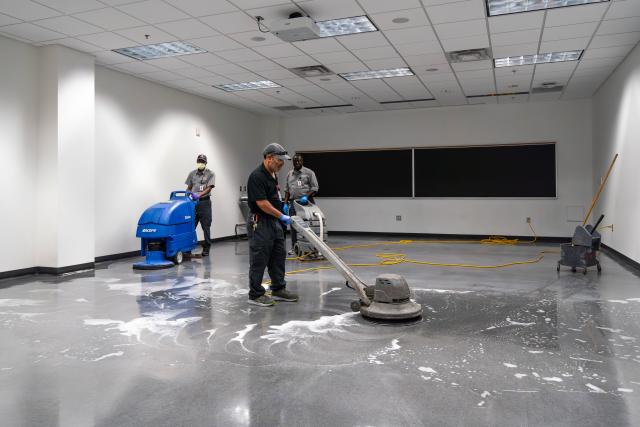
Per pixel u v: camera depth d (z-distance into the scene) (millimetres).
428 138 10891
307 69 7484
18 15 5117
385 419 2092
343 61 7027
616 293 4676
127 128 7629
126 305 4305
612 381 2504
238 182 10711
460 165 10680
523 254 7855
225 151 10227
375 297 3758
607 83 8141
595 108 9328
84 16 5168
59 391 2434
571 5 4965
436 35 5887
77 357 2945
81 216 6355
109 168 7289
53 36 5770
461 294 4676
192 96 9195
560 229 10000
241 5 4934
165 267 6453
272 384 2496
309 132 11859
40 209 6137
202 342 3227
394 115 11133
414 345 3131
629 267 6340
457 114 10656
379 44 6230
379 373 2641
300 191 7547
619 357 2869
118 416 2148
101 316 3920
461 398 2305
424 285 5141
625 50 6480
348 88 8812
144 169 7973
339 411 2174
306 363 2809
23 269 5988
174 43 6195
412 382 2508
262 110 10992
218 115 9992
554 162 10031
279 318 3838
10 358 2934
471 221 10617
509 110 10297
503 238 10352
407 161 11078
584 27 5586
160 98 8352
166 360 2879
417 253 8031
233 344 3178
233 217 10500
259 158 11578
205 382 2531
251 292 4328
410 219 11086
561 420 2068
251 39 6008
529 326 3555
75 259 6270
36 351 3061
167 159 8508
